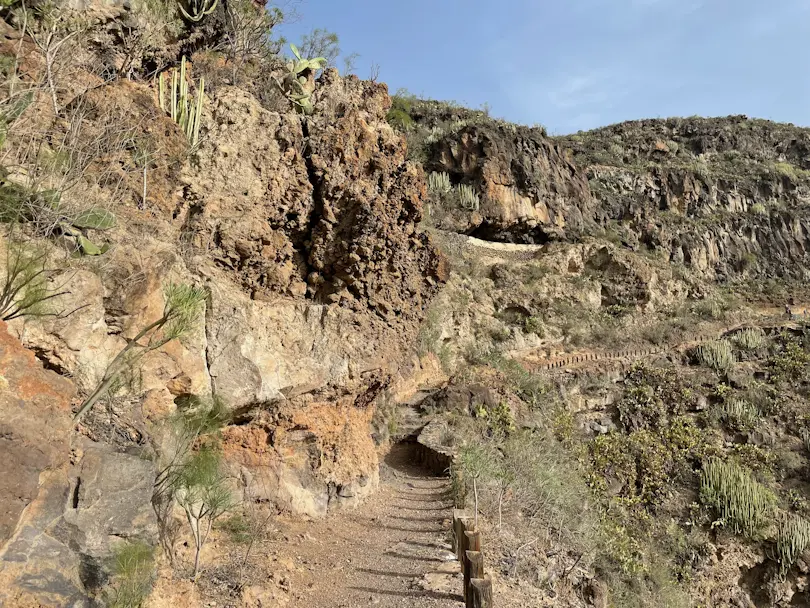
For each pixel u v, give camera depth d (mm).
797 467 19953
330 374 8008
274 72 10891
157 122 6477
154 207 6238
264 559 5941
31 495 3193
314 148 8664
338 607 5457
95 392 4074
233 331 6531
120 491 3979
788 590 16906
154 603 3975
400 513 8758
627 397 22031
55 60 5547
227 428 6609
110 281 4836
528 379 20656
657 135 55656
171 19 9352
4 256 3920
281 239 8070
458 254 26625
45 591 3133
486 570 7211
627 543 14953
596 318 27719
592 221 35875
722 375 23891
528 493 10875
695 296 32562
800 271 41375
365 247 8688
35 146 4801
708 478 19016
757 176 47875
